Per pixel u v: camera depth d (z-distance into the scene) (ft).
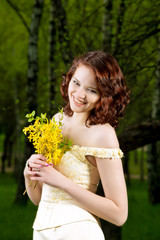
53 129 6.45
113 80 6.28
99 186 14.76
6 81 63.26
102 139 6.39
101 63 6.23
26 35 59.11
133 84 15.53
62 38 21.13
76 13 27.30
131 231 31.50
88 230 6.31
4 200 47.65
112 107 6.49
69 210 6.43
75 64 6.58
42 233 6.57
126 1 21.77
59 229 6.40
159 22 18.12
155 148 47.70
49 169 6.28
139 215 38.32
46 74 59.06
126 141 15.65
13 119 68.64
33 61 34.14
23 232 30.86
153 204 47.11
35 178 6.32
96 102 6.35
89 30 24.94
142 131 15.65
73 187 6.20
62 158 6.60
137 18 21.63
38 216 6.78
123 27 21.43
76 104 6.37
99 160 6.33
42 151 6.41
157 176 47.55
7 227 32.27
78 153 6.51
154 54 17.66
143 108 42.34
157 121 15.69
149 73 20.38
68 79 6.69
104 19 25.75
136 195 55.16
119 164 6.36
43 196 6.83
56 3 21.61
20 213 37.47
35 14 33.55
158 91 40.57
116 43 19.56
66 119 6.96
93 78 6.20
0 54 61.82
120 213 6.29
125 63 16.15
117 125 6.74
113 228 19.66
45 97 51.90
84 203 6.22
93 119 6.46
